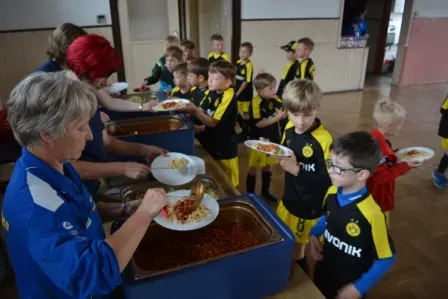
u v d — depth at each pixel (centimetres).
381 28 786
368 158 115
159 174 151
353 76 664
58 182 74
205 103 239
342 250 126
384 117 183
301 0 571
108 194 149
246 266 93
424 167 360
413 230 261
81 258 64
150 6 565
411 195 308
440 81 750
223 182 170
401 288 207
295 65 441
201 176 154
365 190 122
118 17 482
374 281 117
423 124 487
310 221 179
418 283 211
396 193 311
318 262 141
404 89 688
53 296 77
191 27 639
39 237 65
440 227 265
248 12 546
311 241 143
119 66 128
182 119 203
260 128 296
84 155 134
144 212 79
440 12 685
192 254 105
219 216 119
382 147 185
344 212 123
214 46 451
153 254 105
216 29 591
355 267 124
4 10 430
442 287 208
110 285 68
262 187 298
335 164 120
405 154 202
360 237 120
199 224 107
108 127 195
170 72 340
